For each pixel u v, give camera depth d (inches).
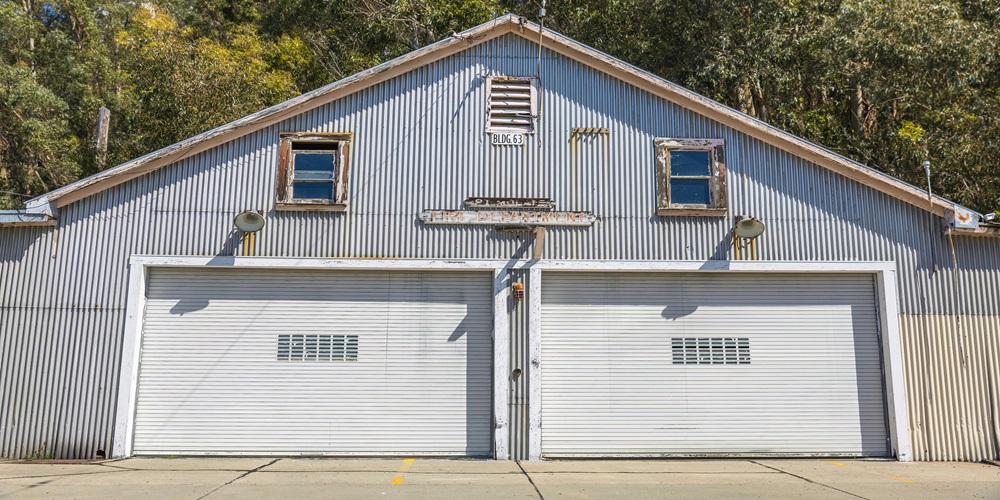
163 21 1230.3
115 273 451.5
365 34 1002.1
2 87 975.0
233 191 465.4
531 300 459.5
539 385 451.2
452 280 470.9
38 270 448.8
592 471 406.6
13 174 1023.0
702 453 458.6
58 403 435.5
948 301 470.0
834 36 751.1
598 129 484.4
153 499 316.5
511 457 443.8
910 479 386.0
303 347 460.1
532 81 489.4
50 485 347.3
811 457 459.8
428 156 476.4
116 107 1121.4
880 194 481.4
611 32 901.8
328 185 472.4
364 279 468.8
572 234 470.0
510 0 962.1
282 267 457.7
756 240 473.7
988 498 335.9
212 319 458.9
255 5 1328.7
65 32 1242.6
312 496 325.7
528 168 477.7
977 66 719.7
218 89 844.6
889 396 460.8
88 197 459.2
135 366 444.1
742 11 814.5
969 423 456.4
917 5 712.4
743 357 470.6
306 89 1122.0
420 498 324.2
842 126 866.1
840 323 475.5
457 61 490.9
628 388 463.8
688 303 474.9
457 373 460.8
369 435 452.4
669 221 474.3
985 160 693.9
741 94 852.0
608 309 471.8
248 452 447.2
